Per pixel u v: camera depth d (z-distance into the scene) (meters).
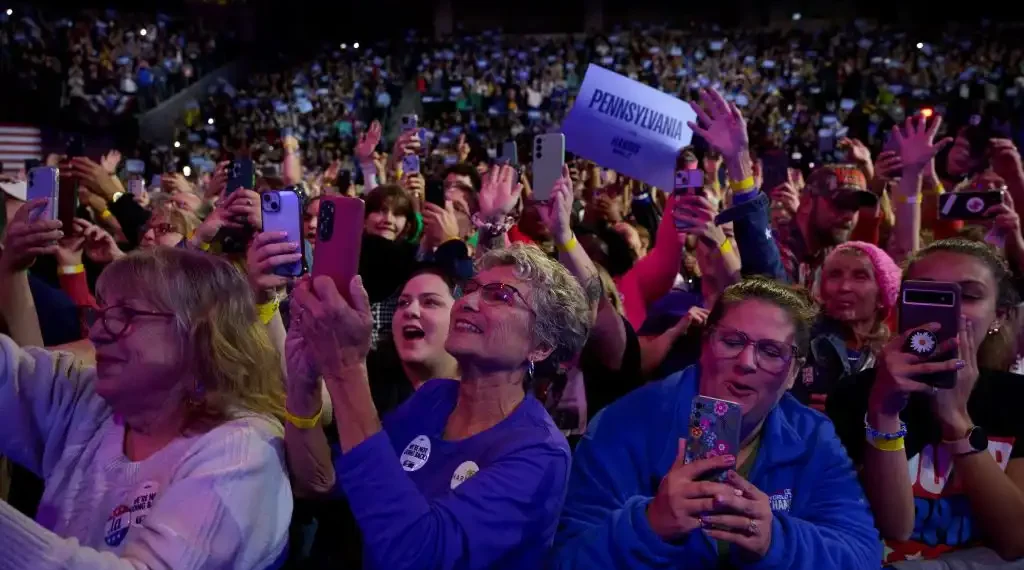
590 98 4.04
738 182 2.81
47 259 3.89
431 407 1.97
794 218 3.92
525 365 1.87
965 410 1.94
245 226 2.69
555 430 1.77
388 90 22.97
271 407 1.65
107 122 16.92
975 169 4.35
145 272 1.50
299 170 4.97
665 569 1.62
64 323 2.88
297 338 1.57
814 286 3.44
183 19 24.25
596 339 2.66
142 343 1.47
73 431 1.59
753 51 23.89
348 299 1.53
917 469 2.07
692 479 1.58
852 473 1.87
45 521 1.53
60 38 20.25
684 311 3.56
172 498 1.37
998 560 1.97
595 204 5.11
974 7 26.05
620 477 1.86
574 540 1.74
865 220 3.87
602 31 28.12
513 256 1.86
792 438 1.85
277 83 23.30
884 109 19.19
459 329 1.81
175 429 1.53
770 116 19.14
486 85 22.44
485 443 1.75
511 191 3.29
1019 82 19.84
